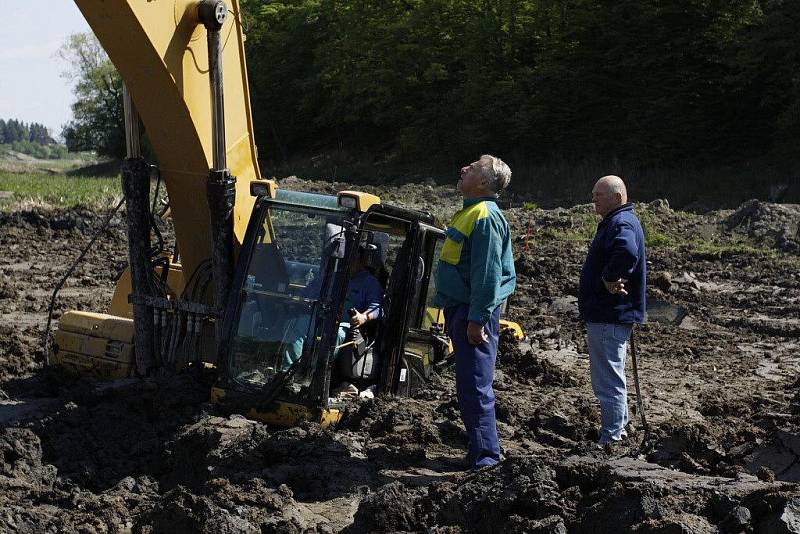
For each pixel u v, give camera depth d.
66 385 8.06
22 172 62.41
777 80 32.34
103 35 6.69
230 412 7.09
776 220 21.41
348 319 7.59
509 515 4.96
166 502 5.34
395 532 5.09
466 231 6.29
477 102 41.09
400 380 8.05
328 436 6.67
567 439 7.61
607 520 4.64
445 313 6.48
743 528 4.44
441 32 45.34
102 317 8.20
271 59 54.72
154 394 7.21
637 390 7.12
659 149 33.50
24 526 5.41
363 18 48.41
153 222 7.73
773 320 13.95
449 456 6.91
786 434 6.14
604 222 6.94
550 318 13.76
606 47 37.19
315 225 7.21
